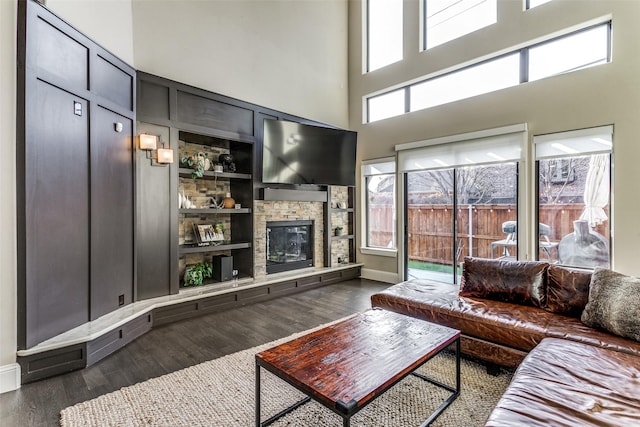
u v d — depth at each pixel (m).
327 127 5.28
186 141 4.48
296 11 5.45
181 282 4.34
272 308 4.18
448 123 4.88
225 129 4.37
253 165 4.67
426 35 5.27
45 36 2.51
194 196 4.55
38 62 2.45
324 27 5.91
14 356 2.31
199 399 2.15
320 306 4.26
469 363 2.66
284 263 5.15
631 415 1.28
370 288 5.20
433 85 5.18
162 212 3.79
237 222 4.88
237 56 4.65
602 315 2.23
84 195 2.89
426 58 5.14
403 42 5.44
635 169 3.41
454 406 2.06
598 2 3.61
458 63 4.77
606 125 3.56
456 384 2.19
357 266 5.94
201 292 3.98
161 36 3.90
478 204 4.64
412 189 5.38
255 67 4.86
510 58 4.37
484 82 4.62
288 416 1.96
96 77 3.01
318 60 5.79
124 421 1.92
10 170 2.31
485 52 4.50
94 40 3.00
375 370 1.66
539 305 2.75
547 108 3.97
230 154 4.96
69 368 2.53
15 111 2.33
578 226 3.84
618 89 3.49
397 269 5.54
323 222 5.66
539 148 4.04
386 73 5.69
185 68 4.11
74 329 2.76
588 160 3.76
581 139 3.74
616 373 1.61
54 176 2.60
